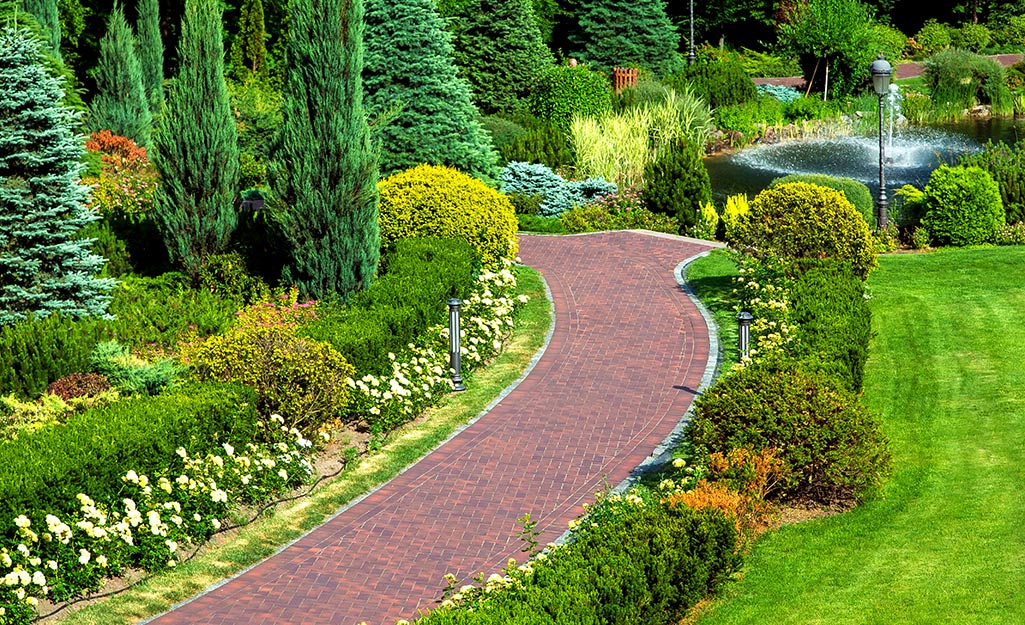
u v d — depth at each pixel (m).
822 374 12.27
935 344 16.69
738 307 18.30
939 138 42.47
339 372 13.20
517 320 18.20
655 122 32.16
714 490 10.59
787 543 10.97
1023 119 47.28
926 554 10.48
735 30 64.75
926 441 13.37
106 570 10.34
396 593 10.30
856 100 48.09
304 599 10.19
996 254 21.33
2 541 9.68
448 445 13.59
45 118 15.98
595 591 8.41
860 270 18.33
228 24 45.19
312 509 11.99
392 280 16.84
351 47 17.09
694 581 9.43
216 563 10.83
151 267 19.06
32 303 16.06
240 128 30.62
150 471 10.96
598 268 21.22
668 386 15.35
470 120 25.75
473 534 11.44
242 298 17.73
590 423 14.17
